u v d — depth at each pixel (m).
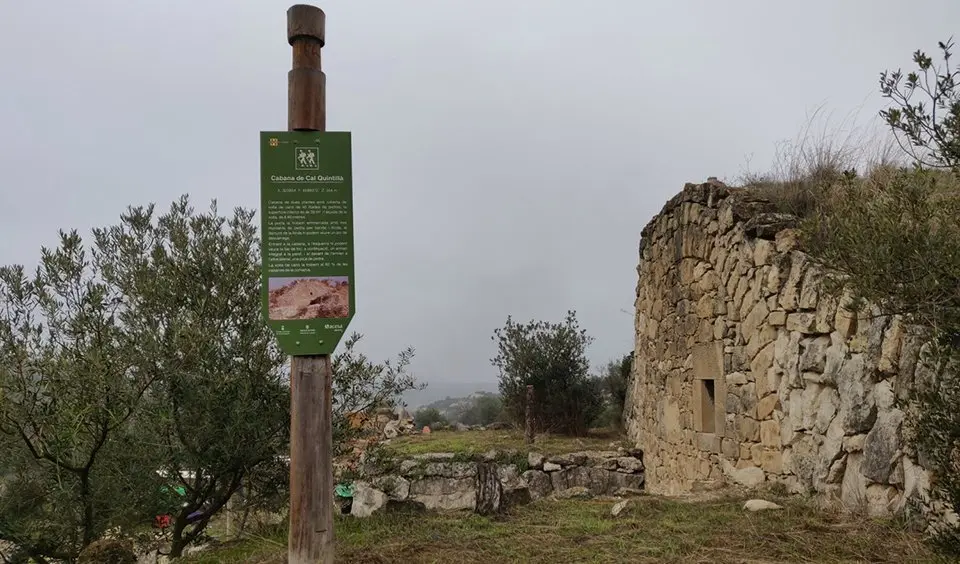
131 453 5.26
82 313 5.15
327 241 3.47
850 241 2.99
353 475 6.15
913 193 2.82
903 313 2.87
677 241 9.24
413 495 9.36
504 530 4.91
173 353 5.10
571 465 10.34
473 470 9.68
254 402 5.34
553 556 4.21
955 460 3.04
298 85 3.51
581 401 13.74
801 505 5.30
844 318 5.24
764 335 6.59
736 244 7.26
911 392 3.23
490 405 19.17
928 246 2.63
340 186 3.49
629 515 5.42
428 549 4.42
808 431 5.75
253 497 5.78
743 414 7.02
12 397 4.81
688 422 8.72
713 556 4.08
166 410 5.10
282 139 3.47
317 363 3.49
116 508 5.16
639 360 11.62
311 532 3.44
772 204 7.14
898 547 4.01
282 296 3.44
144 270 5.33
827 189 5.22
